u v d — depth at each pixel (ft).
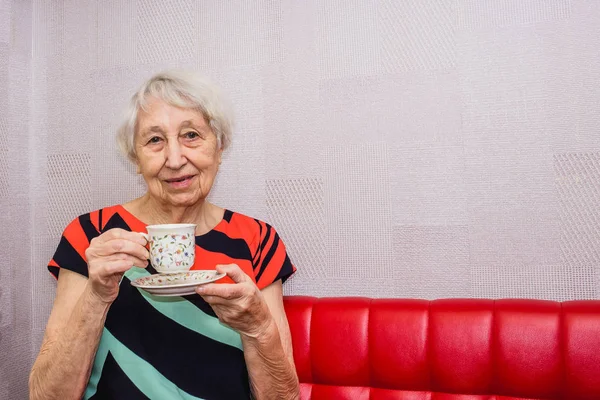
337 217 4.28
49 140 4.97
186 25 4.66
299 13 4.36
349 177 4.24
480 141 3.94
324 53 4.30
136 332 3.20
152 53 4.75
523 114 3.86
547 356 3.34
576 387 3.27
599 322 3.28
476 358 3.48
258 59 4.47
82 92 4.90
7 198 4.68
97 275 2.51
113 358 3.14
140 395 3.09
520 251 3.87
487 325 3.51
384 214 4.17
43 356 2.98
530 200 3.85
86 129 4.88
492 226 3.92
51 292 4.95
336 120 4.27
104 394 3.14
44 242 4.97
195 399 3.18
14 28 4.78
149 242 2.71
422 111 4.07
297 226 4.38
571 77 3.77
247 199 4.50
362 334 3.75
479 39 3.94
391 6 4.13
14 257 4.76
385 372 3.66
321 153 4.31
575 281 3.77
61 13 4.97
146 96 3.22
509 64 3.88
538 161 3.83
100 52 4.87
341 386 3.81
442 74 4.02
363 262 4.22
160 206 3.48
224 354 3.31
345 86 4.25
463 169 3.98
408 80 4.10
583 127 3.74
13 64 4.77
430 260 4.06
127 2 4.81
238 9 4.52
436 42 4.03
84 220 3.45
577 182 3.76
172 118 3.18
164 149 3.23
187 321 3.29
